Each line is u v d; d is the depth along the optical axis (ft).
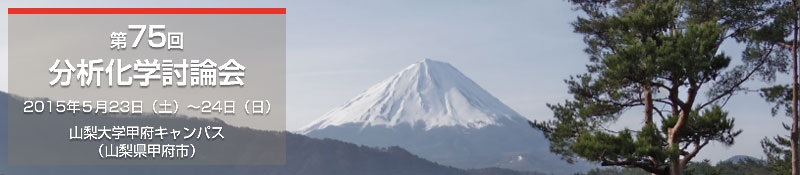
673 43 65.26
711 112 68.54
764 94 79.41
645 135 68.80
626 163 68.03
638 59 64.90
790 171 94.63
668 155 65.05
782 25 76.84
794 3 76.69
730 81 74.38
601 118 82.64
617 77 65.77
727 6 80.23
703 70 62.95
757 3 79.61
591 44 92.27
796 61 75.41
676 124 67.46
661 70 63.41
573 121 83.25
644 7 69.31
